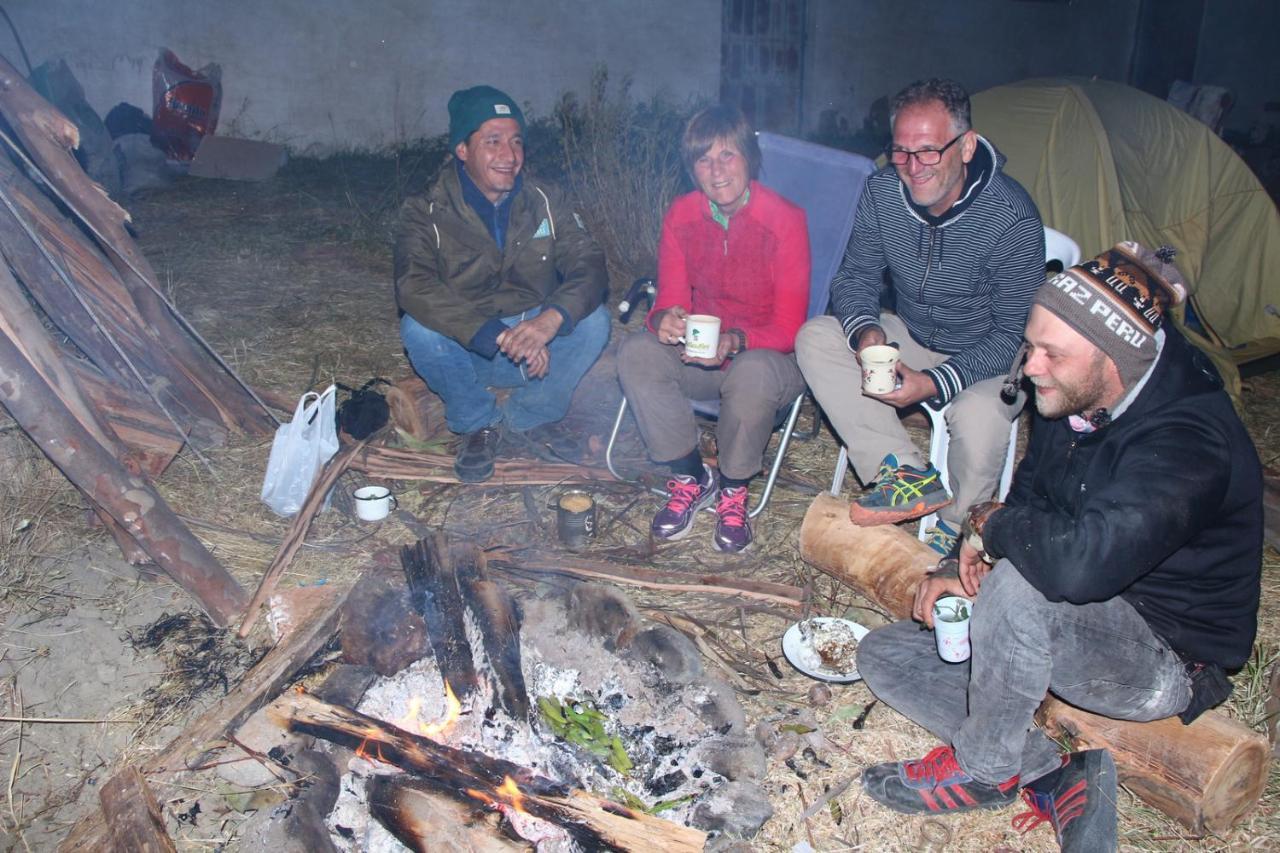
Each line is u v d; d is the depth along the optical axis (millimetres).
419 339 3830
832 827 2441
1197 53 12414
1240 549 2133
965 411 3102
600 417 4508
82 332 3805
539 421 4234
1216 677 2285
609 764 2559
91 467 2930
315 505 3535
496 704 2609
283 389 4797
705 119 3211
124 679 2852
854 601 3273
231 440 4156
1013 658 2209
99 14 8648
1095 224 5004
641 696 2775
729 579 3266
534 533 3648
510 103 3691
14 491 3496
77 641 2951
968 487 3152
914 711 2691
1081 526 2049
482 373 4125
